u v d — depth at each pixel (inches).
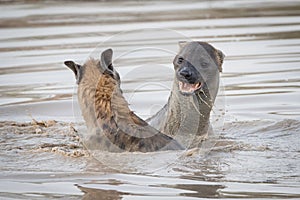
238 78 1523.1
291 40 1865.2
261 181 888.3
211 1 2652.6
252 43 1833.2
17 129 1196.5
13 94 1433.3
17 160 994.1
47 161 987.3
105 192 853.2
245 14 2319.1
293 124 1207.6
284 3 2554.1
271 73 1555.1
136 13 2361.0
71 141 1113.4
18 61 1695.4
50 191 862.5
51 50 1788.9
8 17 2331.4
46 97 1408.7
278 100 1363.2
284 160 983.0
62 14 2377.0
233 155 1011.3
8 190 868.0
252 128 1189.7
